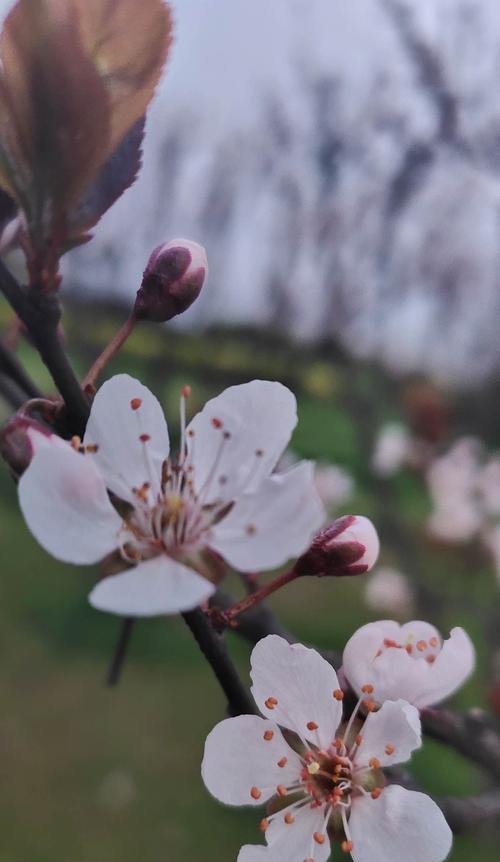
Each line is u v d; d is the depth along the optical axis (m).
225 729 0.08
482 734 0.11
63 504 0.07
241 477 0.07
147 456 0.07
